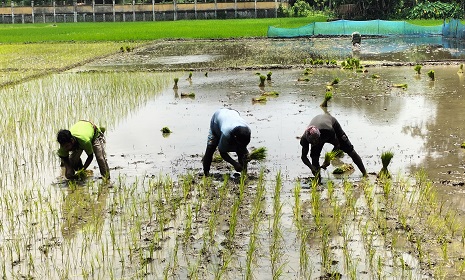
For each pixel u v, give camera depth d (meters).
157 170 9.73
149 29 47.31
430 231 7.00
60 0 70.50
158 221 7.59
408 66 21.91
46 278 6.18
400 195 8.20
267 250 6.68
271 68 21.97
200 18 65.31
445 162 9.64
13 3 69.50
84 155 10.68
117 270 6.29
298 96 15.82
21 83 18.97
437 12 52.09
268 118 13.20
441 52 27.12
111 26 54.81
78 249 6.85
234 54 28.25
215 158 10.17
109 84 18.45
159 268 6.31
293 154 10.38
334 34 38.69
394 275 6.01
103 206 8.17
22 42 38.00
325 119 8.91
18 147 11.29
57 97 16.27
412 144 10.78
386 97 15.30
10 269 6.40
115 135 12.03
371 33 38.38
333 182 8.88
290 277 6.04
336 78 17.52
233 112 9.15
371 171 9.30
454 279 5.88
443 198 8.03
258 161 10.02
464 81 17.67
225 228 7.33
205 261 6.46
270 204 8.08
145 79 19.61
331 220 7.45
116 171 9.73
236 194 8.49
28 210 8.09
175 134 11.99
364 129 11.98
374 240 6.83
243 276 6.10
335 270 6.16
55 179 9.43
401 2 54.22
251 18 64.06
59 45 35.44
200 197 8.26
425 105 14.12
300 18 60.41
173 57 27.52
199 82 18.83
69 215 7.86
